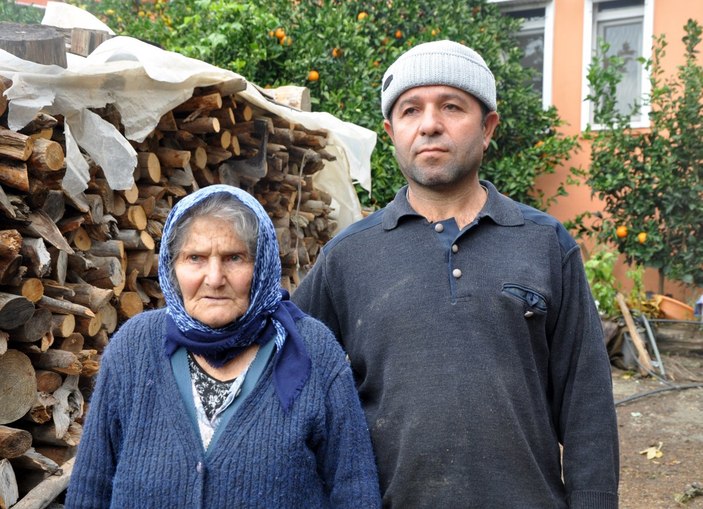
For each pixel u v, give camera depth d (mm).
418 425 1794
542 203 9250
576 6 9406
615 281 7930
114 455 1725
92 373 3131
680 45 8883
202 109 3934
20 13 9070
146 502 1607
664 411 5801
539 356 1889
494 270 1862
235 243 1676
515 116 8852
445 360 1809
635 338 6887
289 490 1625
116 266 3332
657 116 8047
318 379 1709
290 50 7762
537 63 9977
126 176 3197
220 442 1635
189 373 1716
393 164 7668
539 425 1840
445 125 1913
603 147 8406
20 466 2760
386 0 8742
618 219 8367
